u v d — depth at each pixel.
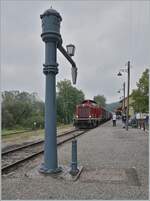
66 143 18.88
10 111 59.09
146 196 6.33
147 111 37.50
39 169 8.81
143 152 13.23
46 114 8.88
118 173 8.70
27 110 61.78
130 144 16.67
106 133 26.44
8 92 63.16
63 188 6.99
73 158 8.68
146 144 16.59
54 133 8.85
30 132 35.78
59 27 9.06
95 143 17.58
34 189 6.91
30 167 10.40
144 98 37.66
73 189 6.89
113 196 6.33
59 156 12.77
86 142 18.38
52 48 8.88
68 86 93.19
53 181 7.72
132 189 6.88
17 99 64.38
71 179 7.91
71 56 10.40
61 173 8.65
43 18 8.89
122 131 29.03
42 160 12.27
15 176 8.52
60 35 8.97
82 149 14.67
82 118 38.25
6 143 21.39
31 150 16.70
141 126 33.75
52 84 8.93
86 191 6.72
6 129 48.44
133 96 39.38
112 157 11.85
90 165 10.13
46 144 8.79
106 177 8.18
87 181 7.71
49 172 8.52
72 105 91.88
